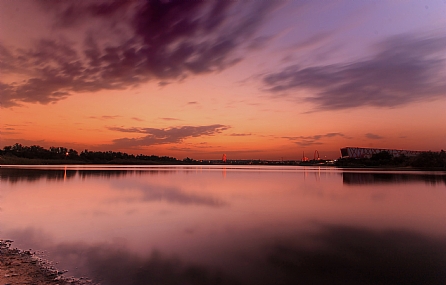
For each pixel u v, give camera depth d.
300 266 7.79
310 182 36.47
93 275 6.97
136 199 20.06
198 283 6.64
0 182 32.56
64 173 52.28
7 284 6.18
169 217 13.96
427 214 15.26
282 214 14.95
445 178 44.22
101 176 45.81
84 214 14.60
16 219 13.36
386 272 7.44
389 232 11.45
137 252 8.79
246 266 7.76
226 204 18.09
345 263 8.05
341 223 13.00
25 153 137.62
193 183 34.47
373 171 75.62
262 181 38.66
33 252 8.65
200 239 10.24
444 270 7.59
